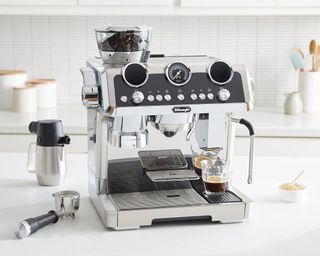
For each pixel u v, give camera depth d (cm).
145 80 209
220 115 223
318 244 196
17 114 420
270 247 194
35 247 193
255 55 461
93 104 213
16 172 269
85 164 283
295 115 427
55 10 401
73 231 206
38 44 457
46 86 440
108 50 217
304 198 235
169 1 399
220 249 193
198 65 215
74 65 460
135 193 226
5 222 212
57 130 249
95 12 401
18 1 397
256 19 457
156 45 459
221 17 456
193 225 213
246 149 391
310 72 434
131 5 399
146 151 229
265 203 233
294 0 402
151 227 211
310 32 458
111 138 217
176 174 226
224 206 213
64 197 215
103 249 192
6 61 459
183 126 218
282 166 280
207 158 230
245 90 217
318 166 281
